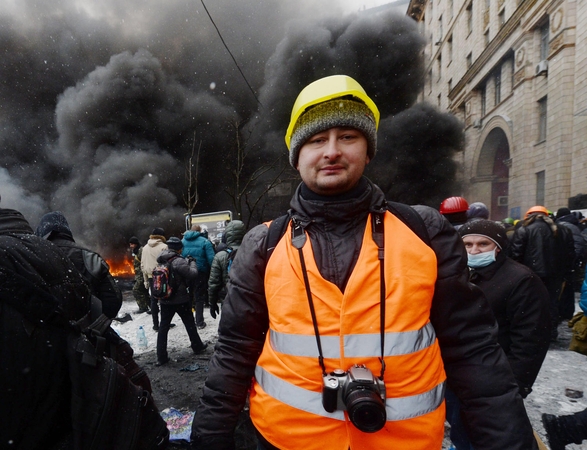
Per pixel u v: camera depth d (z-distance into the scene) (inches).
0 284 36.6
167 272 146.6
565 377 121.8
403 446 31.2
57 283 41.8
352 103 34.4
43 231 86.7
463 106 939.3
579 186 466.0
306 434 32.6
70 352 41.3
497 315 65.3
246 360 38.7
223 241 272.4
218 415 37.7
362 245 33.8
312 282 33.3
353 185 36.0
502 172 831.7
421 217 35.8
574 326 82.8
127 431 44.8
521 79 611.2
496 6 727.1
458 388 34.7
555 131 510.3
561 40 498.3
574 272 199.8
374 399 28.3
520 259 151.9
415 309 31.8
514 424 31.4
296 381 33.0
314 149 35.4
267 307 37.5
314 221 35.6
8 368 36.8
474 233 66.7
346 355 31.5
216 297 178.1
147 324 218.2
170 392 123.7
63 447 43.9
